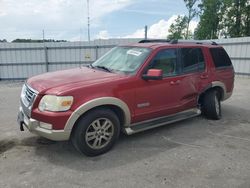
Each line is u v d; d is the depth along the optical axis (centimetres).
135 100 441
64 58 1777
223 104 786
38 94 383
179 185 331
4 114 679
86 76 434
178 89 507
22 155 416
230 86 629
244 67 1609
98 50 1761
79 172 363
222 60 612
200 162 394
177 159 404
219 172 364
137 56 476
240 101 834
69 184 333
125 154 420
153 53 472
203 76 556
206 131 531
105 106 416
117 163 390
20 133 514
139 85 442
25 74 1777
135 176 353
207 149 443
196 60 550
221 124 578
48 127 375
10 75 1767
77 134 392
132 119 445
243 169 374
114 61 500
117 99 414
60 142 466
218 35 4203
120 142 468
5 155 416
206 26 4222
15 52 1739
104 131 416
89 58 1773
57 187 326
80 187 327
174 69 504
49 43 1745
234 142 476
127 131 444
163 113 492
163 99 484
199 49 562
